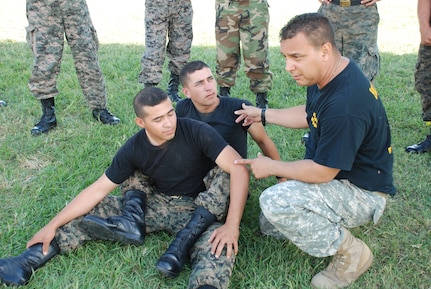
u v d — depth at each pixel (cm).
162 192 257
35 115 406
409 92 461
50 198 289
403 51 627
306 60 196
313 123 218
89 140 358
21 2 978
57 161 332
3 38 672
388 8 972
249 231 256
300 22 194
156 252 241
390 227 262
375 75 364
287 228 210
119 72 517
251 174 310
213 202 230
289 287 218
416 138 366
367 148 210
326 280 218
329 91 203
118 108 420
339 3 348
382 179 218
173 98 450
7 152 341
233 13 389
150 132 232
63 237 233
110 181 240
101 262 231
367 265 220
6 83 467
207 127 240
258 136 280
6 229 258
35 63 360
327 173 204
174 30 438
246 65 404
